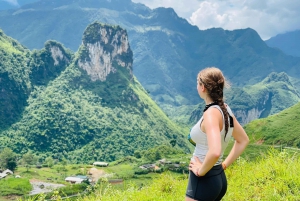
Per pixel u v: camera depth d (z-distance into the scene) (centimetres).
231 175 938
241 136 475
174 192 938
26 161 17412
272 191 699
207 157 404
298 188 695
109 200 909
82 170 14525
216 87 437
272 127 14112
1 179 11712
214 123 418
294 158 838
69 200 952
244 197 726
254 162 971
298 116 14262
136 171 11906
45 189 11144
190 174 454
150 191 948
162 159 15400
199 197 437
